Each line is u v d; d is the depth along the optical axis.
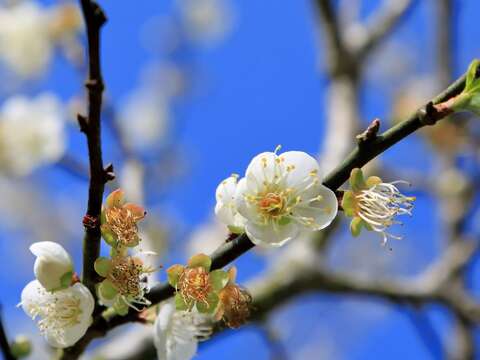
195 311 3.12
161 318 3.11
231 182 2.96
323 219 2.87
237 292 2.92
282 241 2.85
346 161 2.89
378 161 7.93
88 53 2.78
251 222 2.86
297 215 2.89
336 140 7.46
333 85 7.89
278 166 2.90
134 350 5.70
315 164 2.90
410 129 2.79
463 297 7.39
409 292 7.31
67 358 3.18
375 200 2.85
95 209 2.83
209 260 2.91
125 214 2.87
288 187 2.90
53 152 7.43
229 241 2.95
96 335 3.12
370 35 8.05
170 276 2.91
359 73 7.89
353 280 7.13
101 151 2.79
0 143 7.36
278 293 6.74
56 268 2.89
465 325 7.45
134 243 2.87
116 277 2.88
